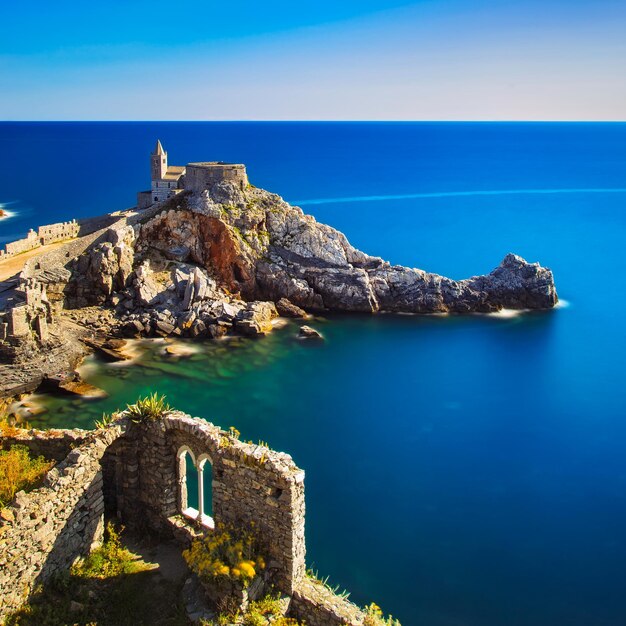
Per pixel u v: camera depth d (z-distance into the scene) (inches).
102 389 2516.0
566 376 2893.7
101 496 994.1
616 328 3585.1
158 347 2994.6
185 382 2640.3
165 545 1028.5
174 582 944.3
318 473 1980.8
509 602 1423.5
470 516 1769.2
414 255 5349.4
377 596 1419.8
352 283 3715.6
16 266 3112.7
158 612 887.7
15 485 951.6
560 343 3334.2
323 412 2444.6
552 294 3969.0
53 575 899.4
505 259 3976.4
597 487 1953.7
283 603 898.1
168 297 3255.4
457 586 1467.8
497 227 6579.7
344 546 1600.6
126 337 3065.9
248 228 3659.0
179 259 3540.8
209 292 3324.3
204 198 3619.6
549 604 1423.5
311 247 3725.4
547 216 7268.7
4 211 6717.5
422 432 2309.3
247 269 3597.4
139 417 1022.4
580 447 2219.5
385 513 1763.0
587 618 1385.3
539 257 5339.6
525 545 1641.2
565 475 2021.4
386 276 3794.3
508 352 3191.4
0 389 2338.8
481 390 2719.0
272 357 2992.1
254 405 2477.9
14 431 1111.0
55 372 2524.6
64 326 2930.6
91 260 3122.5
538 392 2711.6
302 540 925.2
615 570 1555.1
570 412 2514.8
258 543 921.5
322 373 2839.6
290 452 2117.4
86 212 6702.8
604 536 1696.6
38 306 2488.9
